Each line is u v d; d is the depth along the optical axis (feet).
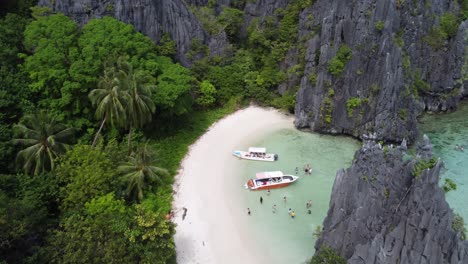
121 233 130.21
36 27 190.80
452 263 103.55
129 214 138.21
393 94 213.05
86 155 154.20
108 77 174.50
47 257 124.98
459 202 172.96
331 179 192.34
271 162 204.95
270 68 264.31
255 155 205.77
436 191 110.11
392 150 133.59
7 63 185.98
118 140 195.00
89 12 227.61
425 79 247.70
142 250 130.00
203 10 283.59
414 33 230.07
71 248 124.67
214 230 160.66
